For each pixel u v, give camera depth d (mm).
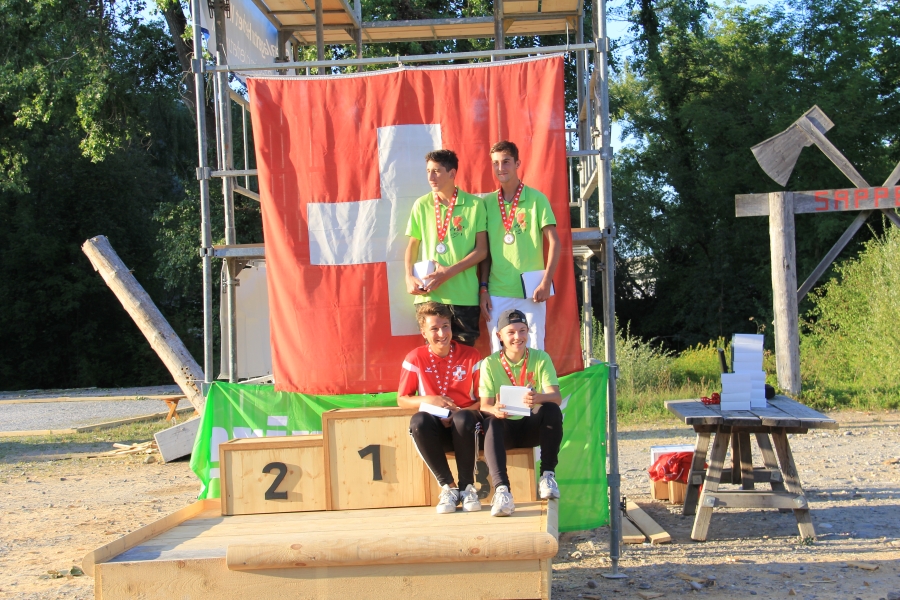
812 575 5602
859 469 9273
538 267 5789
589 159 8359
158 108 28656
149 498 9102
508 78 6078
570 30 9859
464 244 5766
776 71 25328
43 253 29938
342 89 6164
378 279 6090
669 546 6578
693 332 27641
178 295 32375
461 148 6090
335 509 5441
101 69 21344
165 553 4551
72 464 11500
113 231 31453
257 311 8273
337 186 6137
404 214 6086
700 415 6570
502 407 5113
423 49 17906
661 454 8531
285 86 6199
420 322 5523
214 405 6480
